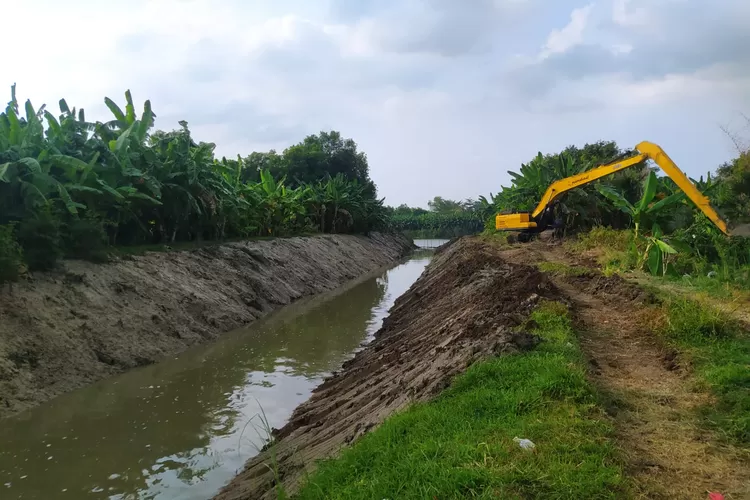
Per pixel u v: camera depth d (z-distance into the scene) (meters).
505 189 35.84
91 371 11.48
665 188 20.59
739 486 4.22
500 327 7.98
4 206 12.93
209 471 7.59
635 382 6.57
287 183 56.78
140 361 12.72
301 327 17.75
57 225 13.12
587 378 6.06
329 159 62.53
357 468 4.88
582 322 9.11
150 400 10.45
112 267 15.12
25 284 11.95
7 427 9.03
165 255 18.17
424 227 86.12
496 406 5.35
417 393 6.58
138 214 18.47
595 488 3.95
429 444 4.71
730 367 6.49
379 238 54.47
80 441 8.55
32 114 14.66
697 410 5.65
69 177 14.65
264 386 11.37
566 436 4.67
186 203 19.91
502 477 4.03
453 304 13.37
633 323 9.22
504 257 21.05
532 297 9.92
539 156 31.22
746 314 9.28
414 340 11.61
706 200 13.43
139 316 14.08
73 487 7.10
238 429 9.09
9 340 10.51
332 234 41.94
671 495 4.06
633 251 15.63
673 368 6.98
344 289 28.55
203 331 15.64
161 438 8.70
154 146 20.09
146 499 6.81
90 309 12.94
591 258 18.52
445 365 7.24
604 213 24.95
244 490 6.59
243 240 25.81
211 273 19.59
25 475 7.42
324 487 4.81
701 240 14.95
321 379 11.91
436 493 3.91
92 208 15.71
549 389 5.55
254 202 28.41
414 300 19.98
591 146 39.34
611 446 4.57
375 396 8.14
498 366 6.26
